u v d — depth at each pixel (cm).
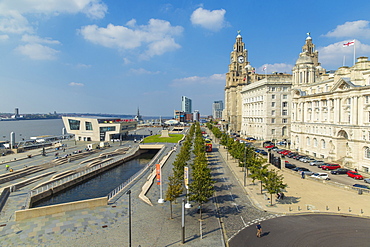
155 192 5578
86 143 15362
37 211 4231
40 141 16225
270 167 8112
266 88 14000
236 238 3519
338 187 5731
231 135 17912
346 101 7788
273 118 14050
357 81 7481
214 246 3266
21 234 3619
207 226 3884
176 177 4934
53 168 8750
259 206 4728
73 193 6862
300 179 6550
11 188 6119
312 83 10212
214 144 14725
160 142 14875
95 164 9731
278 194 5034
